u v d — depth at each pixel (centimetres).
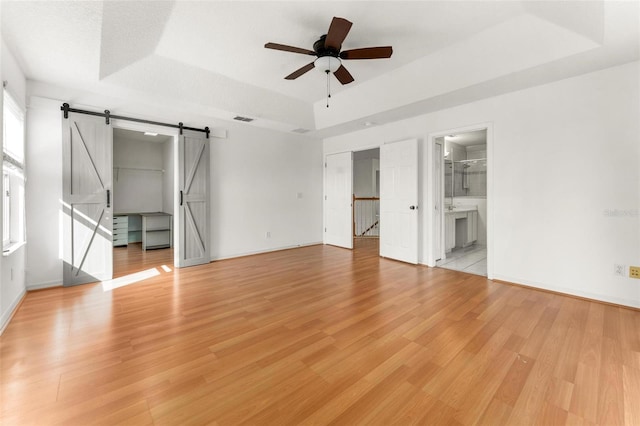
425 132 457
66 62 289
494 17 256
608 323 253
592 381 173
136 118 409
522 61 288
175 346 216
